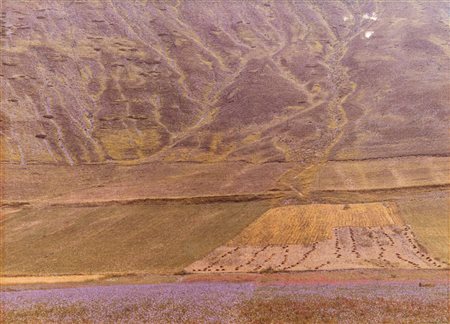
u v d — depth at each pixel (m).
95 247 84.50
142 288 41.34
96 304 30.30
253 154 146.00
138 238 88.00
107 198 113.88
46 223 99.50
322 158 135.12
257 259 73.50
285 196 107.81
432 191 103.75
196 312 26.94
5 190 122.69
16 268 75.38
